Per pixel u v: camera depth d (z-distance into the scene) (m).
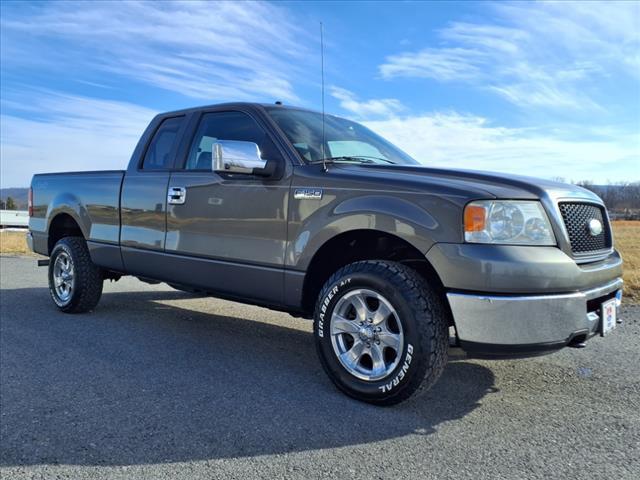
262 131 3.92
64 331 4.89
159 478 2.29
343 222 3.24
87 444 2.60
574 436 2.75
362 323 3.17
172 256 4.39
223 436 2.69
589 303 3.05
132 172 4.88
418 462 2.44
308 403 3.14
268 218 3.67
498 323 2.78
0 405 3.09
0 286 7.75
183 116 4.66
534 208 2.89
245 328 5.16
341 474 2.33
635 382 3.63
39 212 6.04
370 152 4.16
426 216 2.95
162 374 3.67
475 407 3.13
